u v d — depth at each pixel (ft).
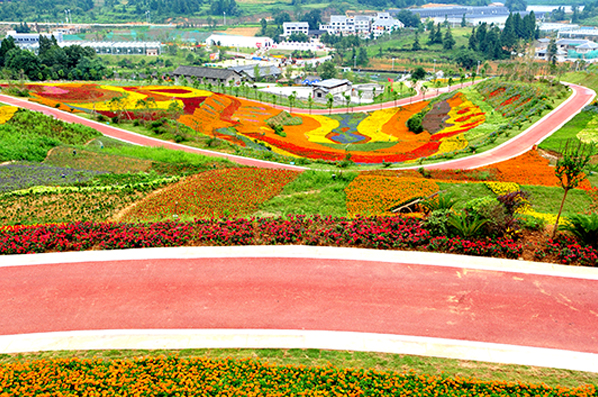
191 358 49.98
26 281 64.95
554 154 156.46
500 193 114.73
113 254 71.77
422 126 259.39
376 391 44.93
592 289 62.23
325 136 250.57
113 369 47.78
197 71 455.63
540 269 66.54
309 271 67.00
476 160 158.71
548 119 207.72
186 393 45.03
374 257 70.33
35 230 77.10
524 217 78.74
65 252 72.49
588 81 293.64
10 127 170.09
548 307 58.85
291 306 59.41
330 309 58.80
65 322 56.65
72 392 45.27
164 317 57.41
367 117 314.14
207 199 109.91
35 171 130.82
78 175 129.80
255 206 107.24
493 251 69.77
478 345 52.54
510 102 261.65
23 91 258.78
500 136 189.98
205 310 58.75
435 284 63.67
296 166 162.81
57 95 268.82
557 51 606.14
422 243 73.36
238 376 46.83
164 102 271.69
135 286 63.77
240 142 201.16
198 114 253.44
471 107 281.33
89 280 65.21
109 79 419.54
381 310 58.54
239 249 72.95
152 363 48.78
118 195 112.27
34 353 51.42
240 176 126.52
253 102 332.39
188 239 75.66
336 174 127.85
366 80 553.64
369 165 165.68
